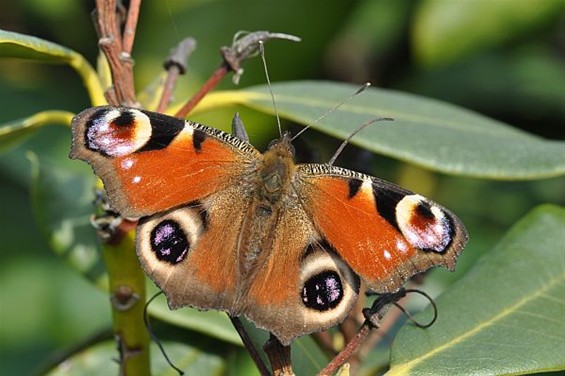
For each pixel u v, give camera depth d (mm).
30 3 625
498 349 459
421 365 457
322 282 446
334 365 444
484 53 636
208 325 496
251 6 586
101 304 588
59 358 503
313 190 452
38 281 588
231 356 503
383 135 489
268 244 449
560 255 475
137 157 447
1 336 582
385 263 445
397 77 630
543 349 459
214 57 589
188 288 443
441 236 443
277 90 500
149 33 593
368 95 508
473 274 474
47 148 594
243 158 456
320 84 509
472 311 466
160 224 446
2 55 470
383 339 508
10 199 598
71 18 627
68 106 629
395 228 445
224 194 452
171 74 475
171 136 449
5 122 611
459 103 625
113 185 445
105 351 504
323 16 585
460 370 455
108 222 466
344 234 448
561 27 612
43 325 584
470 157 486
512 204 590
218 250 447
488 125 509
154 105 484
